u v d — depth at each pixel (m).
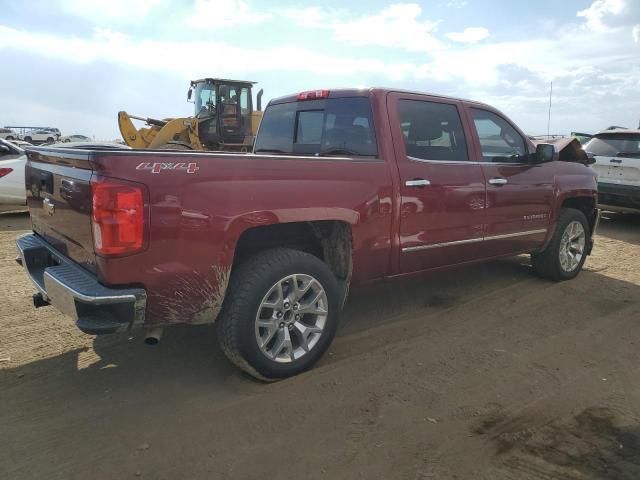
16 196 9.41
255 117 16.48
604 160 9.16
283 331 3.45
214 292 3.11
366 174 3.79
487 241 4.80
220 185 3.07
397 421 3.02
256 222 3.21
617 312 4.84
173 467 2.62
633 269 6.41
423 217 4.17
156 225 2.86
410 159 4.13
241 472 2.58
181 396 3.30
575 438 2.87
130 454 2.71
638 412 3.14
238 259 3.57
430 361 3.81
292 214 3.36
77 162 2.98
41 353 3.88
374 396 3.30
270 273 3.29
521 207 5.09
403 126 4.18
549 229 5.52
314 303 3.56
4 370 3.61
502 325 4.52
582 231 5.91
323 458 2.69
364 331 4.36
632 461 2.66
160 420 3.03
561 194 5.54
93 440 2.83
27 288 5.38
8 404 3.18
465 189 4.47
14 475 2.55
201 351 3.96
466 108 4.73
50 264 3.69
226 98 15.69
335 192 3.58
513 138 5.21
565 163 5.79
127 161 2.80
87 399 3.25
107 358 3.83
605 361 3.83
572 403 3.23
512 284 5.68
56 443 2.80
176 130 15.56
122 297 2.79
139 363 3.75
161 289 2.93
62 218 3.31
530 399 3.28
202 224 3.00
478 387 3.43
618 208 9.16
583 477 2.54
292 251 3.48
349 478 2.54
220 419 3.04
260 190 3.23
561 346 4.09
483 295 5.31
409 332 4.35
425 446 2.79
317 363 3.73
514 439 2.85
